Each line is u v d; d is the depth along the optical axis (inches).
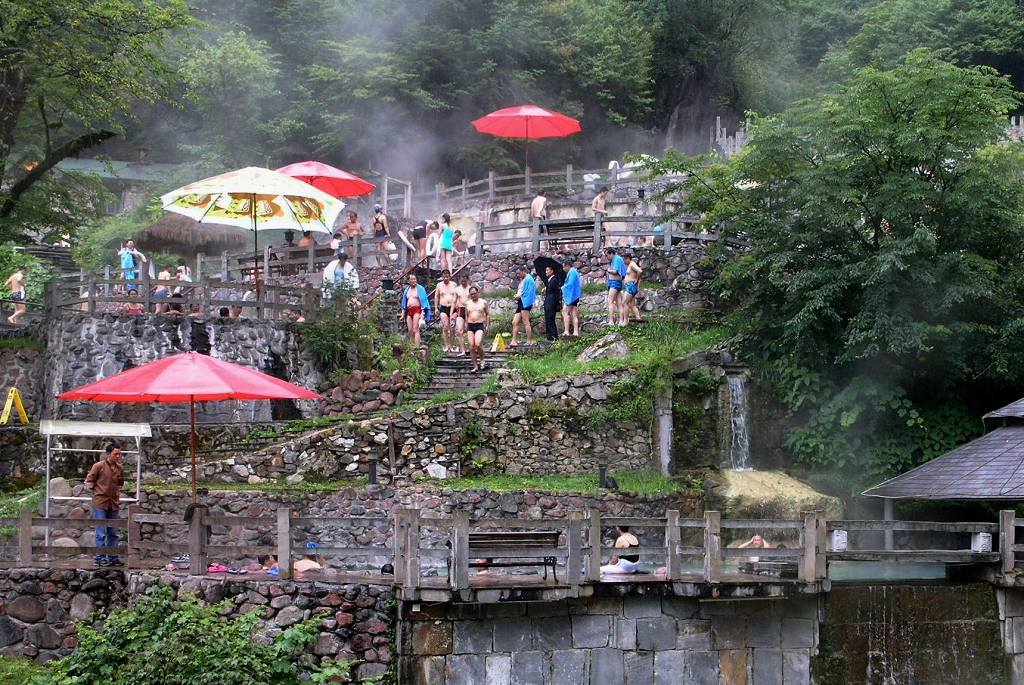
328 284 996.6
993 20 1808.6
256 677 545.0
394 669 585.0
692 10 2003.0
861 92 936.9
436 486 834.8
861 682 635.5
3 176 1082.1
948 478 725.9
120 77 1046.4
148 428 724.0
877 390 904.3
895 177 904.9
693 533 872.3
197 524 610.9
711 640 616.1
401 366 949.8
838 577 716.7
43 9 970.7
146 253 1277.1
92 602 637.3
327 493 807.7
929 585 655.8
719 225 1046.4
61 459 837.2
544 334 1051.3
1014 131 1441.9
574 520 588.1
